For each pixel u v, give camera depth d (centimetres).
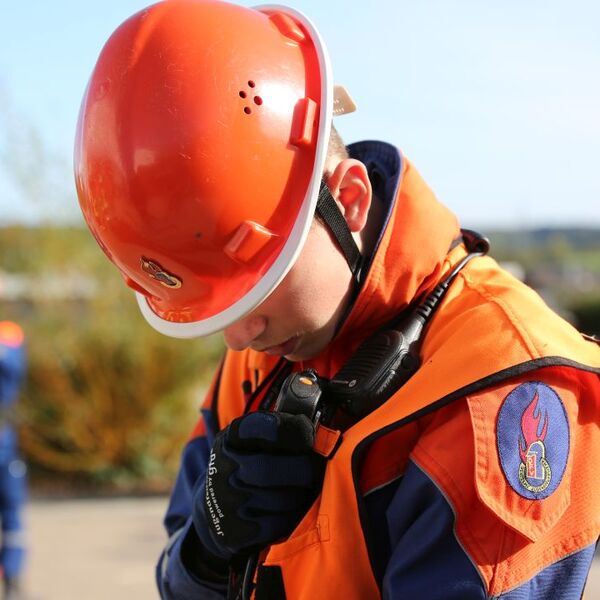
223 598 160
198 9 145
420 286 154
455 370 132
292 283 144
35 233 784
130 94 140
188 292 150
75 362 741
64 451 754
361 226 149
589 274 1814
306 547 135
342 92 156
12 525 490
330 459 137
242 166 139
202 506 151
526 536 122
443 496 125
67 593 474
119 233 146
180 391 754
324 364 160
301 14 155
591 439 135
